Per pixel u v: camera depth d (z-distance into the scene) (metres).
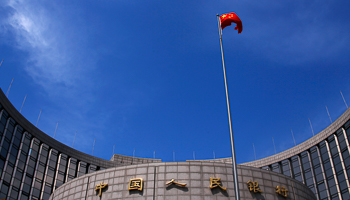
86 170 72.62
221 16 32.72
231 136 23.94
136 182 33.12
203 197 31.77
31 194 59.09
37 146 64.19
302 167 68.56
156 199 31.91
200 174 33.12
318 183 63.50
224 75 27.75
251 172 34.47
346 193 56.47
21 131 61.00
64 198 37.56
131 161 82.44
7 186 54.22
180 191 32.12
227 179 33.16
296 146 71.75
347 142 58.56
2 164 53.88
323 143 65.38
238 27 32.53
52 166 65.94
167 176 33.12
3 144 54.88
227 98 26.23
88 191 35.38
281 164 73.56
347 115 59.41
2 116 55.66
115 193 33.44
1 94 55.56
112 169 35.47
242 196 32.59
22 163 59.22
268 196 33.56
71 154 71.06
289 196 34.88
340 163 59.44
